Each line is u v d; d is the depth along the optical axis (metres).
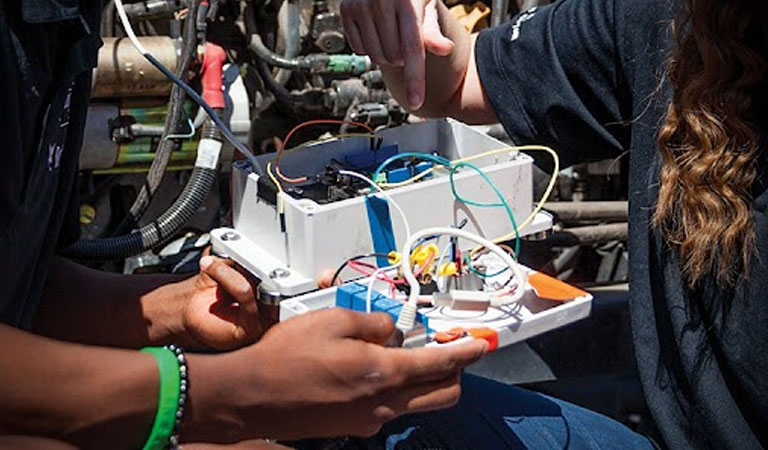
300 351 1.17
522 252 2.11
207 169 1.86
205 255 1.63
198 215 2.02
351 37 1.68
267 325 1.54
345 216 1.42
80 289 1.64
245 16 2.01
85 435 1.13
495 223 1.55
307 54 2.07
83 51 1.30
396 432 1.53
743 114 1.32
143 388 1.13
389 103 2.06
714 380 1.37
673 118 1.36
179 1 1.93
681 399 1.42
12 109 1.17
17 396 1.09
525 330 1.36
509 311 1.38
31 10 1.17
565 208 2.15
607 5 1.61
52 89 1.29
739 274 1.32
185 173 2.01
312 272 1.42
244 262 1.50
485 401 1.60
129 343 1.64
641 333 1.46
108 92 1.85
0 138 1.17
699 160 1.33
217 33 2.05
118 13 1.78
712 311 1.36
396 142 1.69
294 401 1.18
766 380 1.33
